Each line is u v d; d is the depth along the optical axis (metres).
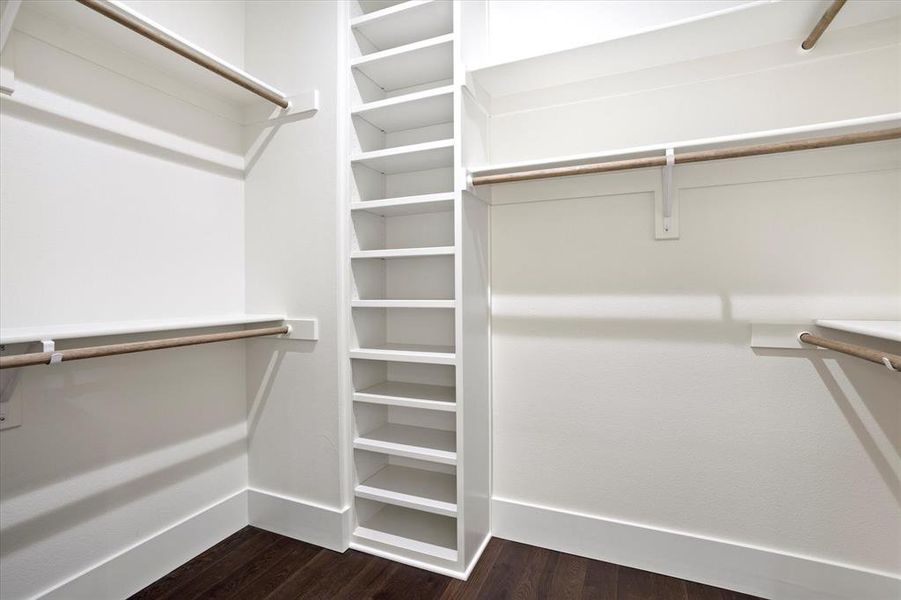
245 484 1.83
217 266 1.72
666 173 1.30
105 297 1.36
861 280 1.27
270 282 1.78
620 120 1.54
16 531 1.16
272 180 1.77
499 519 1.72
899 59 1.24
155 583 1.45
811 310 1.31
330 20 1.65
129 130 1.43
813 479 1.32
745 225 1.38
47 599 1.21
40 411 1.20
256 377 1.82
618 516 1.55
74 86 1.29
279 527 1.76
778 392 1.35
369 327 1.81
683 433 1.46
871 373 1.26
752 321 1.38
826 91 1.30
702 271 1.43
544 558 1.58
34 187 1.20
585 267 1.59
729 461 1.41
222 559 1.59
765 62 1.36
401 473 1.84
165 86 1.53
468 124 1.53
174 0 1.55
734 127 1.40
